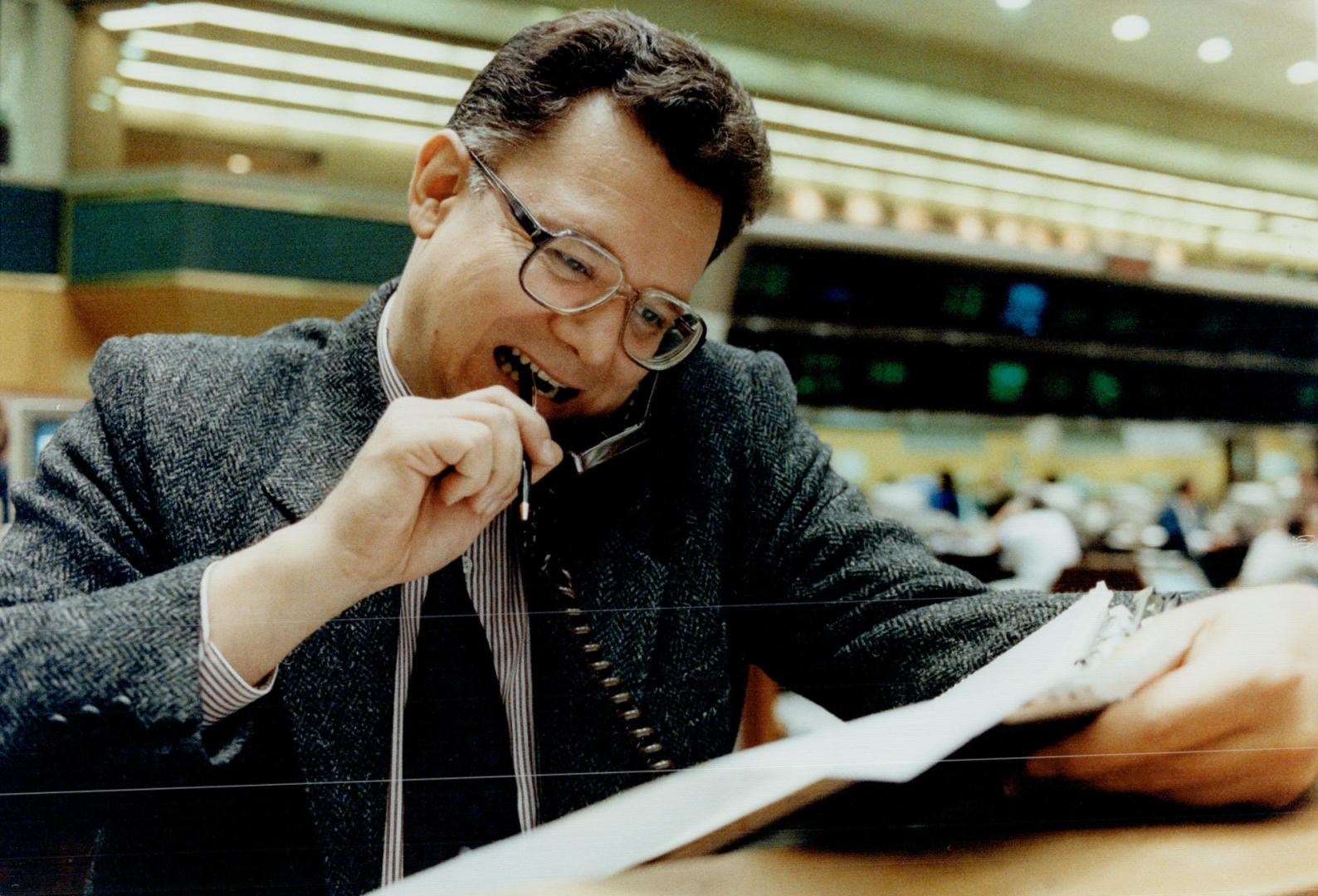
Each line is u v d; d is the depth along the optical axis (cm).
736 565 89
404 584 72
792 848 41
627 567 78
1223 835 42
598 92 65
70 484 73
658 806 42
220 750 56
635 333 69
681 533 82
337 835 64
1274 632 50
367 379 76
